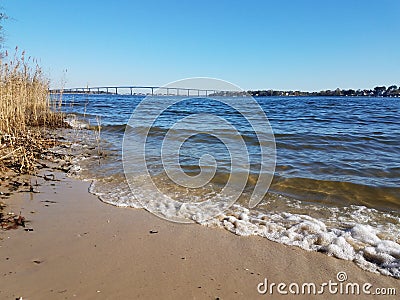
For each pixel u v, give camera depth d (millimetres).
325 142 9031
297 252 3096
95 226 3543
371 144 8781
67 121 13102
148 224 3656
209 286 2492
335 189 5000
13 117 8648
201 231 3521
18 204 4125
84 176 5570
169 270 2697
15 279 2473
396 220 3867
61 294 2309
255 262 2893
